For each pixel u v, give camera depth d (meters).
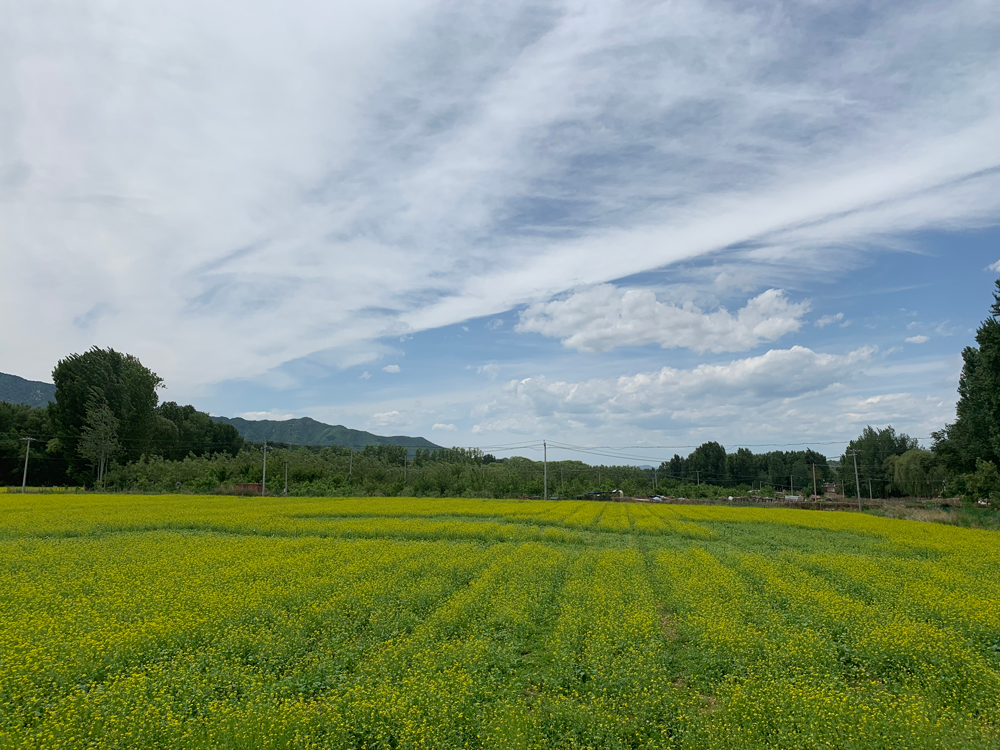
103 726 8.13
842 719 8.25
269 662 11.05
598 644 11.47
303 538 28.56
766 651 11.47
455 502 55.91
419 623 13.54
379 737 8.19
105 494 64.06
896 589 17.16
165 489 73.31
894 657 11.31
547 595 16.44
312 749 7.71
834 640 13.05
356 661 11.23
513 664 11.39
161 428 99.00
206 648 11.88
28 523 32.09
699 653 11.83
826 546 30.72
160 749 7.78
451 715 8.49
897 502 77.50
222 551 23.28
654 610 14.77
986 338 50.62
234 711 8.45
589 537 33.25
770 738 8.05
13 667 9.90
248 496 64.19
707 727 8.16
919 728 7.80
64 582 17.27
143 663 11.21
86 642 11.28
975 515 46.97
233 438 122.06
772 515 48.56
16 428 94.56
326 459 91.75
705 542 31.81
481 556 23.27
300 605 14.69
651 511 52.41
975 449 56.47
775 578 18.52
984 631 13.26
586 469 105.94
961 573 20.16
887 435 114.56
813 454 140.88
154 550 23.67
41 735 7.74
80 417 84.31
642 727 8.55
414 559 21.58
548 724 8.71
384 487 74.94
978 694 9.62
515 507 50.44
